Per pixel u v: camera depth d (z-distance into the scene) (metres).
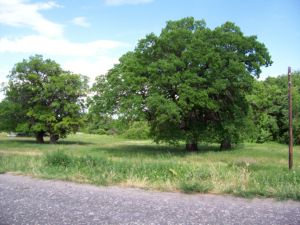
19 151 28.59
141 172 12.06
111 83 30.03
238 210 7.61
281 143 57.16
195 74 26.31
